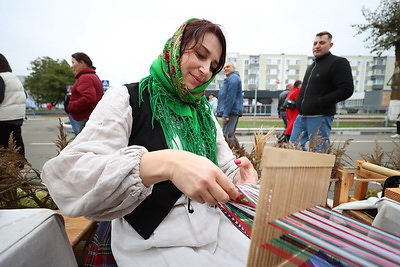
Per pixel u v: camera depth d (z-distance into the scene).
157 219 0.67
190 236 0.66
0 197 1.16
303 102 2.80
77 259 1.26
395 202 0.80
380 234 0.48
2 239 0.50
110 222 0.80
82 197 0.53
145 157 0.54
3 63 2.59
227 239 0.71
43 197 1.43
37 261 0.54
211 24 0.78
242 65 41.91
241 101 4.23
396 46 11.62
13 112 2.63
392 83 12.31
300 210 0.45
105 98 0.71
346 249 0.40
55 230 0.62
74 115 2.98
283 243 0.40
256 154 1.50
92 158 0.55
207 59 0.79
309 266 0.43
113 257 0.75
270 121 14.61
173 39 0.79
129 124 0.71
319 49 2.59
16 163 1.19
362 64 40.84
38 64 25.03
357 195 1.45
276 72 43.00
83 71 2.90
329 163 0.51
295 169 0.41
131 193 0.52
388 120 12.66
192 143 0.79
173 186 0.70
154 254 0.65
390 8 11.41
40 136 7.86
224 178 0.49
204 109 0.95
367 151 5.31
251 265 0.35
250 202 0.67
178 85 0.78
